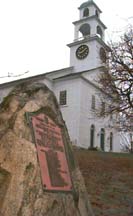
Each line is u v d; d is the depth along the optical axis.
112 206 8.38
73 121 36.34
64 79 38.84
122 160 17.80
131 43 20.92
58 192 4.73
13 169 4.37
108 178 12.34
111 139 42.00
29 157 4.54
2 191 4.22
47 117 5.34
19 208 4.09
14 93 5.13
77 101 36.97
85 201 5.28
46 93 5.63
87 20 45.59
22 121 4.79
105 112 21.89
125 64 20.45
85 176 12.30
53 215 4.48
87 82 38.47
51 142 5.15
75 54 44.78
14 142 4.55
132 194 9.88
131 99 20.05
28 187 4.30
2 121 4.80
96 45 43.06
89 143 37.16
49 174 4.73
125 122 20.48
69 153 5.51
